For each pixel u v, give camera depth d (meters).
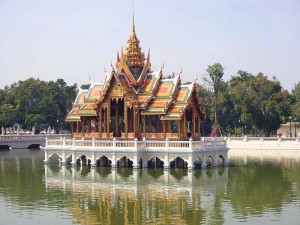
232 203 40.97
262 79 128.38
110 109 69.69
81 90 78.50
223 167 66.00
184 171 60.78
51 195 45.50
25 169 66.38
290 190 46.97
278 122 124.25
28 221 35.75
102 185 50.97
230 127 144.75
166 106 64.81
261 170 62.78
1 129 143.88
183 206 39.97
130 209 39.06
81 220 35.88
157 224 34.47
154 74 69.69
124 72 70.62
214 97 131.50
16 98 149.38
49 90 152.50
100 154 65.19
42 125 147.25
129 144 63.19
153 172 59.97
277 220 35.16
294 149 98.50
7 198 44.22
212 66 133.12
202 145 62.47
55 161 78.06
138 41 72.44
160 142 62.41
